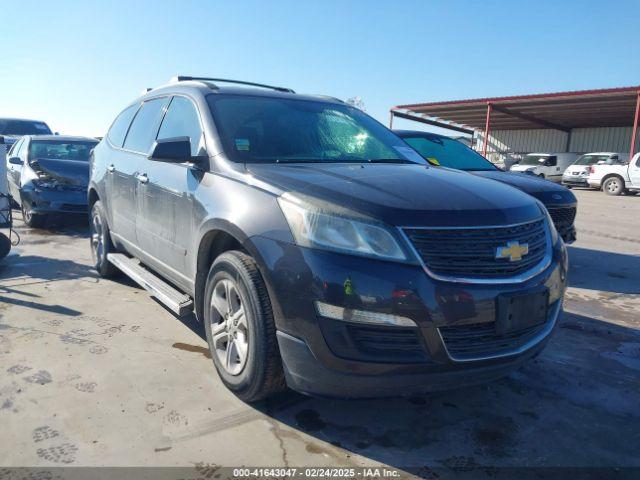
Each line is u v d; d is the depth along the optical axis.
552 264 2.88
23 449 2.48
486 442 2.69
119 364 3.38
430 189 2.78
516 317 2.56
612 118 30.80
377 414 2.92
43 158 8.42
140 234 4.21
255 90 4.11
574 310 4.95
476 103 27.72
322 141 3.76
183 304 3.47
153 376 3.23
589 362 3.72
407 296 2.36
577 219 11.89
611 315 4.81
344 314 2.38
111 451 2.48
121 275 5.41
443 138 7.24
